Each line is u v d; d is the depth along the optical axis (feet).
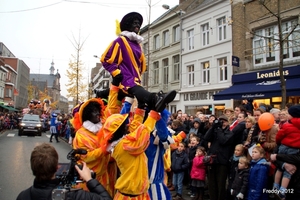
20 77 197.67
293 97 40.01
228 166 16.78
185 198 19.33
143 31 84.38
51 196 6.18
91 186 6.76
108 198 6.59
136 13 10.87
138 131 7.92
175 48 70.64
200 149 18.90
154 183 9.22
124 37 10.53
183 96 65.82
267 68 44.37
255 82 45.88
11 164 29.94
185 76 65.46
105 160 9.64
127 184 7.90
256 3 46.73
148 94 8.68
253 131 15.92
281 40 25.67
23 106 210.18
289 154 11.87
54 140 58.80
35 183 6.45
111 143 8.14
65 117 64.23
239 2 50.08
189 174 20.93
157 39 79.87
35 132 67.56
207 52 58.54
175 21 70.74
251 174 13.64
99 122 10.14
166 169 10.75
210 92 57.21
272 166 13.60
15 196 19.03
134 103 10.18
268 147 14.28
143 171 8.20
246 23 48.60
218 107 54.90
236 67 50.24
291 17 40.52
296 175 11.66
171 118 29.17
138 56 10.66
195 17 62.59
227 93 46.29
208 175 17.63
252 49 46.44
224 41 53.62
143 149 8.00
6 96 157.58
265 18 44.78
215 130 17.25
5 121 86.94
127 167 7.99
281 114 15.33
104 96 13.24
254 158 13.73
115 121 8.23
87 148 9.40
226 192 16.88
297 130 12.03
